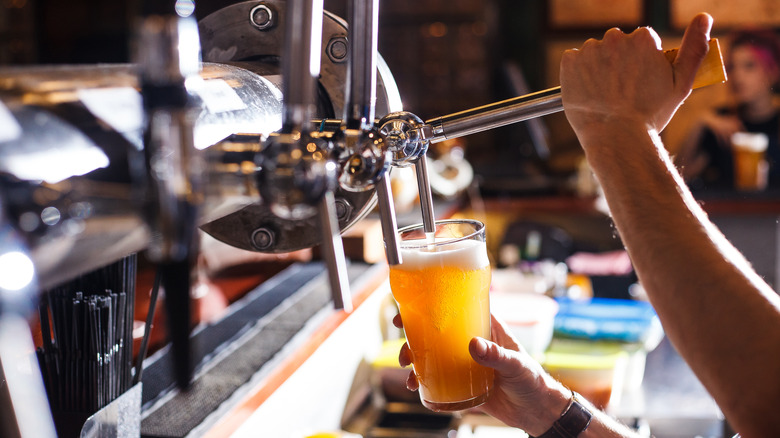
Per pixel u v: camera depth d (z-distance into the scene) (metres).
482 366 0.83
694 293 0.69
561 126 4.51
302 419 1.26
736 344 0.68
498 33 5.21
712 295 0.69
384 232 0.65
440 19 5.29
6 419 0.62
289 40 0.50
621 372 1.45
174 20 0.43
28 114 0.41
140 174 0.44
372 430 1.41
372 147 0.57
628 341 1.57
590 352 1.52
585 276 2.42
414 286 0.79
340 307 0.57
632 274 2.41
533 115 0.72
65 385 0.72
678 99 0.74
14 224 0.39
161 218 0.44
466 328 0.80
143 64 0.44
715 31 4.72
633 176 0.72
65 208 0.41
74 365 0.72
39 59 4.91
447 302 0.79
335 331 1.38
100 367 0.73
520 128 4.12
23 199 0.39
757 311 0.68
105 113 0.45
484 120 0.69
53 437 0.66
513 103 0.71
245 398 1.00
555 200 3.34
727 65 3.97
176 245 0.46
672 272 0.70
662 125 0.75
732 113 4.04
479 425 1.45
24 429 0.63
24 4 4.82
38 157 0.40
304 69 0.50
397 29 5.35
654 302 0.72
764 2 4.62
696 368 0.70
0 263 0.39
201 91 0.54
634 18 4.93
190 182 0.45
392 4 5.32
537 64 5.19
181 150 0.44
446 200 2.80
